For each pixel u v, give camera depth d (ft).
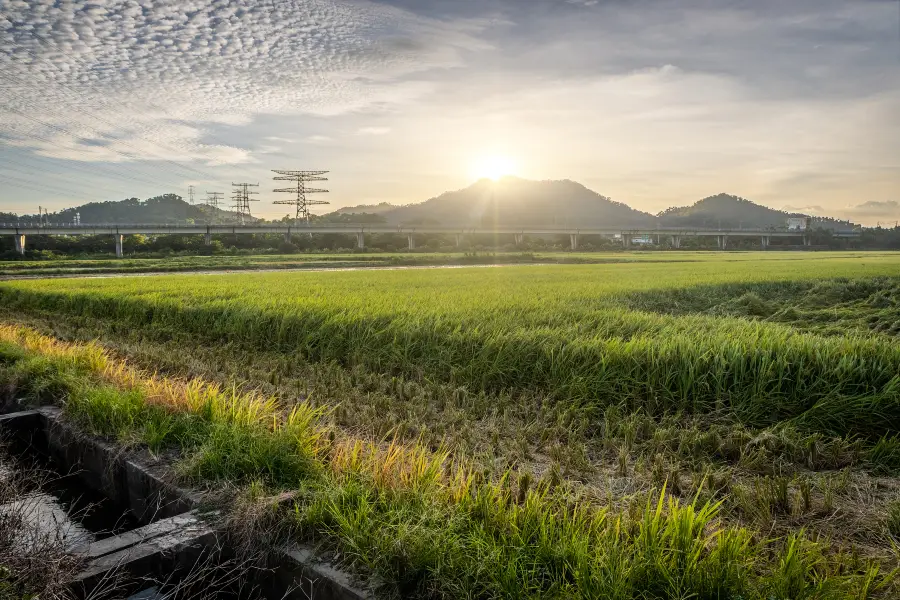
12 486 16.30
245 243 340.39
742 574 11.80
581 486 17.42
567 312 45.68
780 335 32.01
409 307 47.06
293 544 14.35
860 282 76.74
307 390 29.43
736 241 505.66
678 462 19.03
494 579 11.94
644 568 11.93
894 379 22.95
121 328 51.57
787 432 21.52
